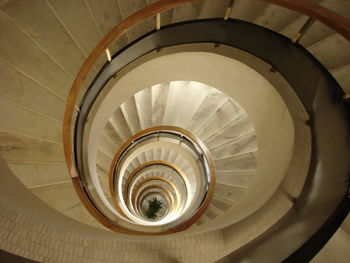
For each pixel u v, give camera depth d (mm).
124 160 5473
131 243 1877
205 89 5324
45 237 1689
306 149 2238
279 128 3049
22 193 1975
